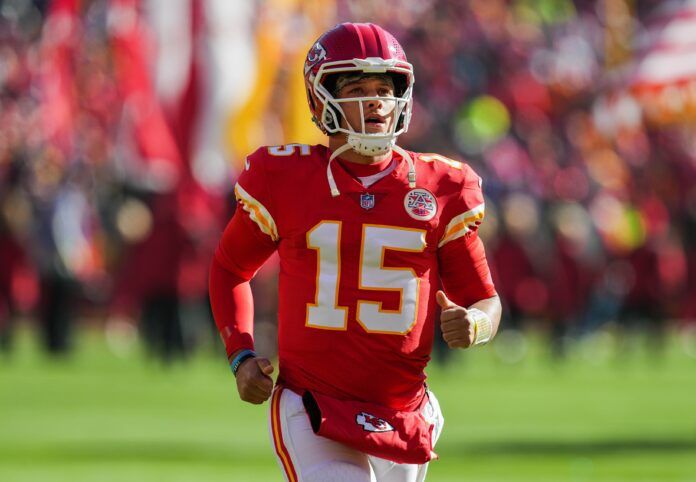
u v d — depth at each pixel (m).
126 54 72.62
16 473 35.47
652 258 77.69
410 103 19.83
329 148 19.89
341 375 19.39
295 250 19.58
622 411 50.62
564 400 53.94
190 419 46.53
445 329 19.06
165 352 64.44
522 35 103.94
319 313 19.41
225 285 20.39
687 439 43.00
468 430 44.53
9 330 68.94
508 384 59.88
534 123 91.88
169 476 35.19
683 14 72.88
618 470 36.69
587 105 98.50
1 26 86.56
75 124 80.31
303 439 19.33
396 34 95.94
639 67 73.81
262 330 66.12
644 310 77.69
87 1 85.19
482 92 97.50
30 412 47.78
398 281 19.42
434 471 36.19
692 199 87.19
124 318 78.50
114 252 77.06
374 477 19.58
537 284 74.50
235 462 37.53
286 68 73.88
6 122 77.00
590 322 79.19
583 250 77.38
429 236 19.53
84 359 68.31
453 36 98.00
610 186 83.25
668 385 61.12
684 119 73.81
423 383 20.06
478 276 20.08
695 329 88.44
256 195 19.66
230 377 60.62
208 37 72.06
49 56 74.06
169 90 71.94
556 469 36.78
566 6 109.94
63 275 67.56
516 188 76.12
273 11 73.75
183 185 66.69
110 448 39.84
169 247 64.62
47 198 67.75
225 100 72.12
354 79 19.45
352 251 19.36
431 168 19.75
